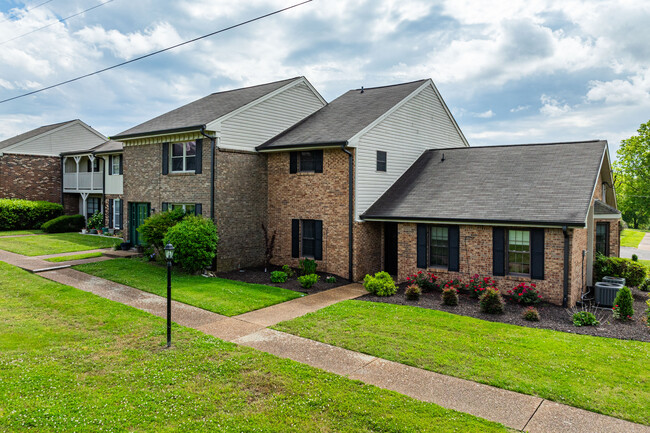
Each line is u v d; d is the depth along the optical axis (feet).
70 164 105.81
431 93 66.08
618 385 23.09
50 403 20.47
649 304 34.45
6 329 31.27
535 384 23.12
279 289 45.39
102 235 85.66
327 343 29.35
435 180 54.60
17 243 72.38
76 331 31.14
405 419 19.42
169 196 60.54
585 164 46.44
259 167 59.72
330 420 19.39
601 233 52.37
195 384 22.80
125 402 20.75
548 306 39.55
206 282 47.85
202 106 65.05
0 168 95.04
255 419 19.40
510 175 49.55
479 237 44.16
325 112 65.77
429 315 35.99
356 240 51.75
